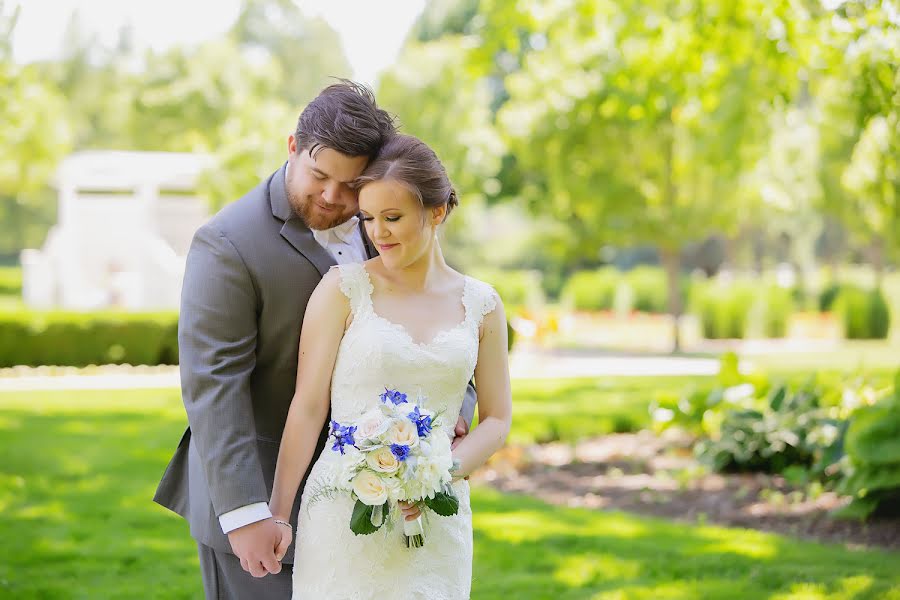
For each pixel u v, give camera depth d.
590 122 17.23
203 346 2.59
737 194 18.67
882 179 7.34
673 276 20.11
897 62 5.69
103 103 37.84
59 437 8.34
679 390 11.37
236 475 2.48
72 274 22.39
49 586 4.42
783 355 18.19
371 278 2.61
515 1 8.37
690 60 7.83
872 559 4.64
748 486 6.39
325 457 2.56
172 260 21.64
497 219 37.97
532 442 8.19
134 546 5.09
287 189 2.72
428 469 2.32
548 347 19.45
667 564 4.65
